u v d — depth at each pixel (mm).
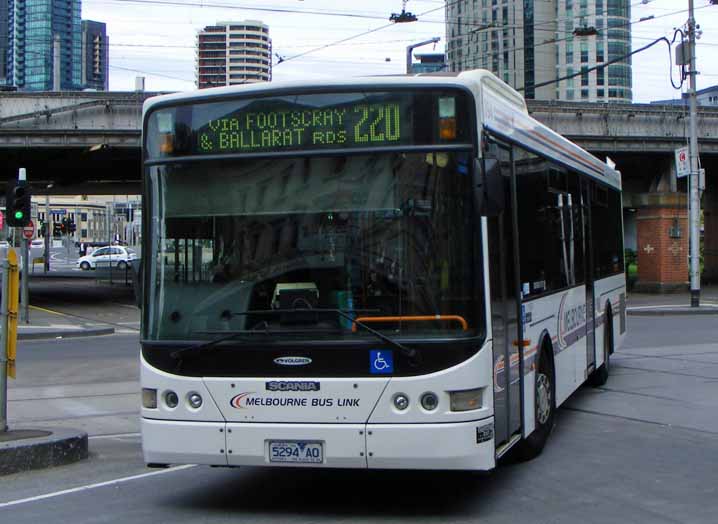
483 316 6160
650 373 14547
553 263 9039
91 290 45281
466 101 6266
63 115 30250
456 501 6879
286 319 6242
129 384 14352
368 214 6270
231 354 6305
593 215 11977
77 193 50719
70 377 15289
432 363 6020
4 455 8133
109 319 29562
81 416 11492
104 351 19625
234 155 6539
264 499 7078
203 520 6469
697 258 29328
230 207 6512
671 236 37094
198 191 6590
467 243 6156
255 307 6375
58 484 7738
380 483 7535
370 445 6047
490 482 7469
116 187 50656
